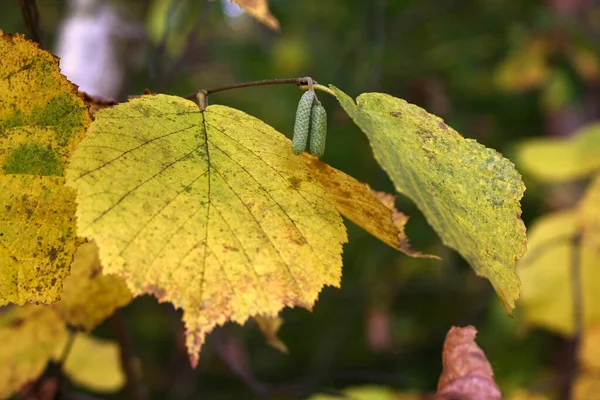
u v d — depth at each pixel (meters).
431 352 1.10
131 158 0.30
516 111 1.22
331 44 1.30
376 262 1.06
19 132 0.30
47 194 0.30
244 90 1.29
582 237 0.74
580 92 1.16
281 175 0.31
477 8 1.22
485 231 0.31
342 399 0.64
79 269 0.40
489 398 0.32
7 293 0.30
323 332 1.21
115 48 1.10
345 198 0.33
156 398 1.13
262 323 0.43
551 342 0.94
